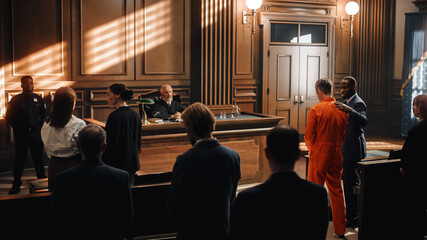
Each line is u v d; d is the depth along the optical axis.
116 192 1.94
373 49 8.88
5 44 5.88
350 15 8.67
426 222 3.38
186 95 7.37
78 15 6.35
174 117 4.89
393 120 8.74
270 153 1.70
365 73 9.04
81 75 6.45
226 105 7.52
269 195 1.63
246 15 7.63
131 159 3.29
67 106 2.95
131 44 6.78
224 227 2.10
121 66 6.73
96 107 6.60
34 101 5.12
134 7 6.74
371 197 3.19
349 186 3.91
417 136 3.02
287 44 8.07
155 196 2.71
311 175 3.59
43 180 3.92
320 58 8.41
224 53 7.41
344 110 3.51
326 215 1.69
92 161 1.95
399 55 8.55
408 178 3.13
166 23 7.04
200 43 7.18
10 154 6.01
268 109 8.02
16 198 2.34
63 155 3.00
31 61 6.07
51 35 6.18
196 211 2.07
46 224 2.41
